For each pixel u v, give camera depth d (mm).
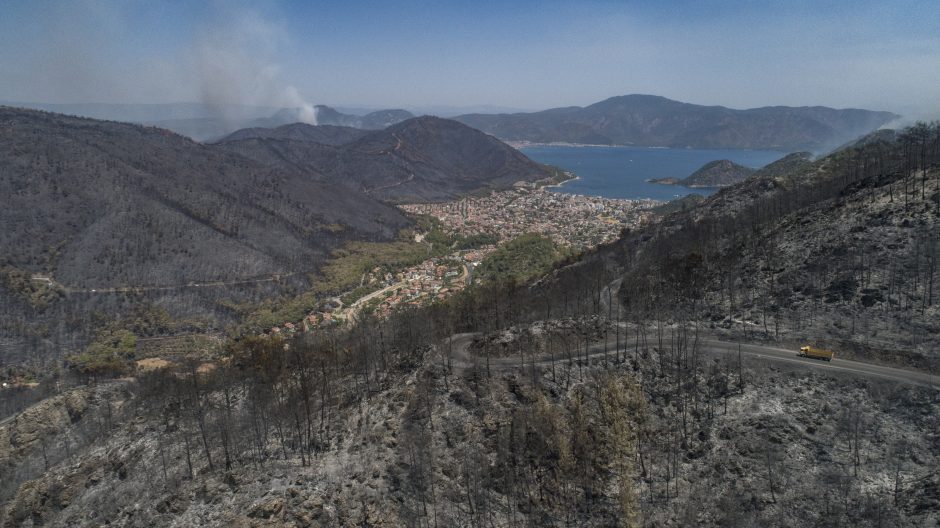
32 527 127375
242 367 165375
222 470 119312
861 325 136500
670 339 146000
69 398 171875
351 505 106000
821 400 115875
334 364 157500
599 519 101312
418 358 144625
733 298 163625
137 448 135500
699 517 99062
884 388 114625
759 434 111188
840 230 173375
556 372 132000
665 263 191375
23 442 159375
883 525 88688
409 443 117000
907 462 99625
